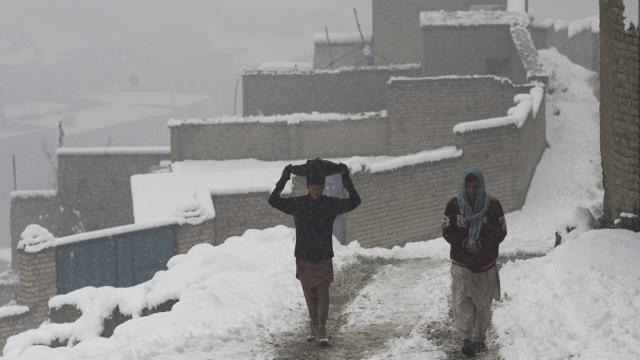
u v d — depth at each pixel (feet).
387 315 47.62
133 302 59.26
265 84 219.20
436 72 213.66
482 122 142.72
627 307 39.24
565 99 197.98
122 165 207.10
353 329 45.42
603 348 35.32
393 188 133.49
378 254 68.74
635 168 49.80
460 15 214.69
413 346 40.68
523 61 198.49
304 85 218.38
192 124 187.83
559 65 210.38
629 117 49.88
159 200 140.46
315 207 40.19
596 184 155.63
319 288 40.96
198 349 41.45
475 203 37.40
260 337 43.55
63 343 61.87
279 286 52.54
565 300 41.39
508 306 44.42
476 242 37.32
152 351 41.06
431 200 138.31
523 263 53.06
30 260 108.88
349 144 189.26
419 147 185.06
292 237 66.08
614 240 47.37
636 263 44.80
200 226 117.70
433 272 57.98
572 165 164.96
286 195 131.54
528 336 39.04
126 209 207.62
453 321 45.01
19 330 108.99
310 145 189.16
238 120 188.34
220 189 130.93
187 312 47.50
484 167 143.54
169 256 116.67
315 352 40.91
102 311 60.95
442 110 183.11
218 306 48.73
